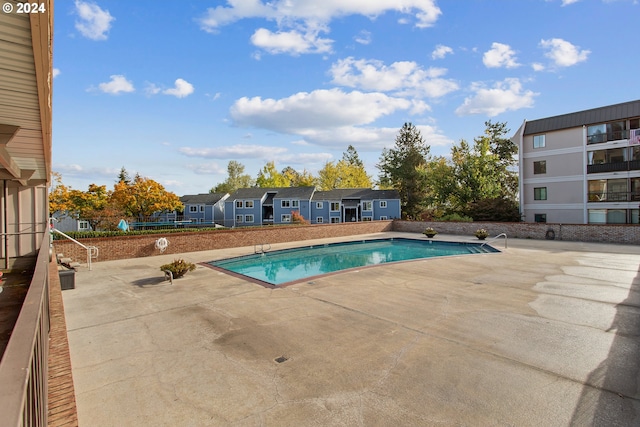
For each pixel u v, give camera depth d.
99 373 4.44
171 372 4.46
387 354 4.93
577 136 26.78
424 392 3.92
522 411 3.54
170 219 49.47
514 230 22.78
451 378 4.22
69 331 5.97
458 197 35.53
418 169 42.22
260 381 4.21
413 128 51.50
